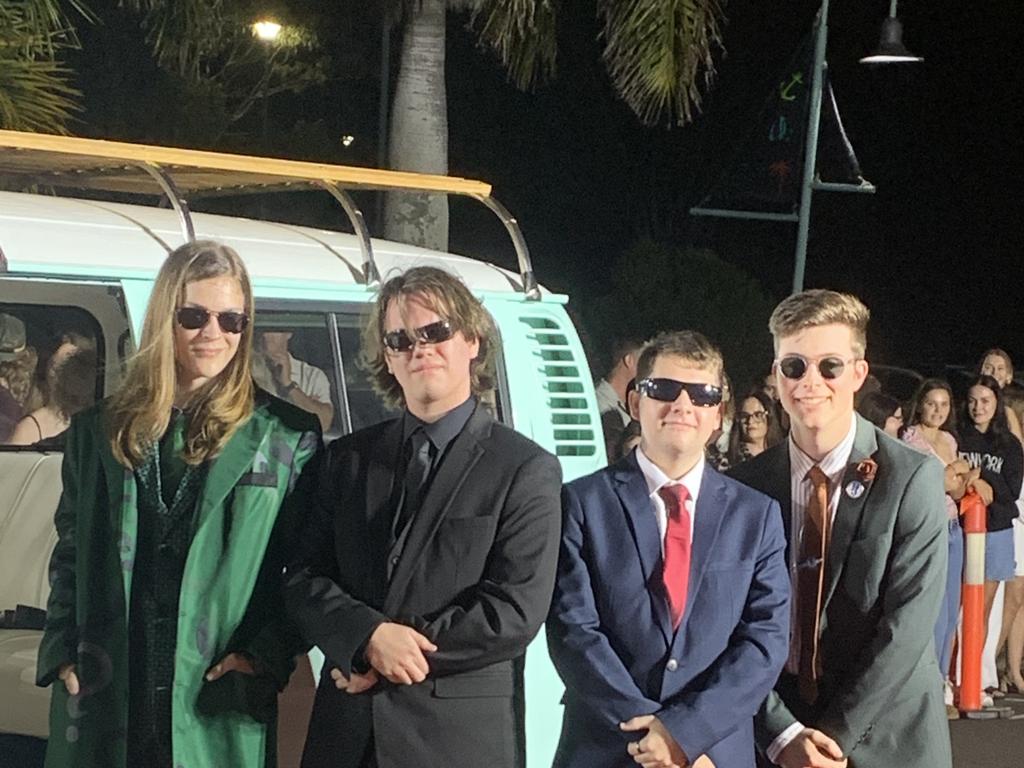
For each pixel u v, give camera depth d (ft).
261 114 68.64
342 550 12.78
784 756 13.76
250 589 12.78
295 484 13.06
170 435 12.92
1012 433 32.63
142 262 14.62
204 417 12.77
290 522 13.02
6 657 15.33
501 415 17.47
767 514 13.51
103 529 12.80
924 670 14.01
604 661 12.85
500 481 12.67
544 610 12.55
